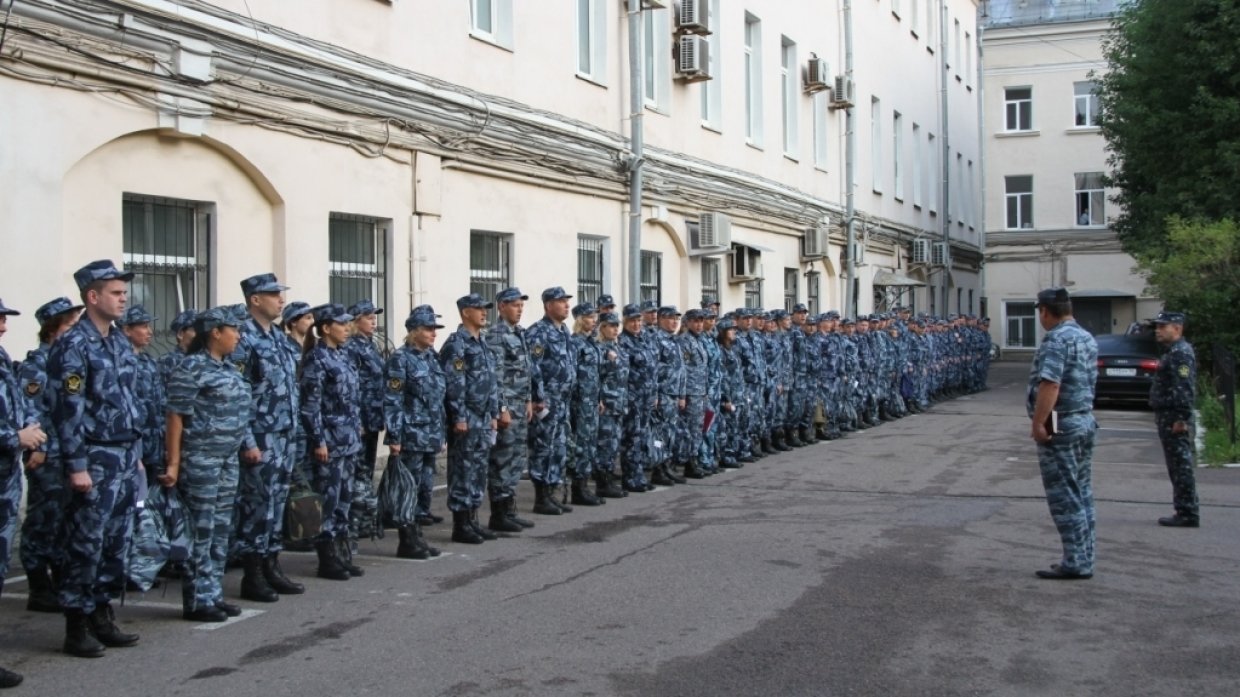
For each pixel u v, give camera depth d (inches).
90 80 342.0
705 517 419.8
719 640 254.5
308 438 310.7
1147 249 929.5
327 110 435.5
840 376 711.7
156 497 265.7
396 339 475.5
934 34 1444.4
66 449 235.5
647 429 486.3
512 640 254.7
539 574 322.7
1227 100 880.9
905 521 410.0
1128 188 1079.6
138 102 357.1
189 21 370.0
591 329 453.7
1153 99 956.6
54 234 332.8
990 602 290.7
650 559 343.0
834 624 268.2
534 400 414.0
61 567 246.7
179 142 378.0
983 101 1752.0
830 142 1034.7
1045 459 319.9
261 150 405.1
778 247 912.3
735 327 586.6
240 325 274.1
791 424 652.1
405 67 477.1
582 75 617.3
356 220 466.3
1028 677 229.1
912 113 1331.2
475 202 527.2
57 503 278.1
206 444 267.4
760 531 390.0
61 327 291.1
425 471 370.6
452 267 509.7
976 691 220.4
